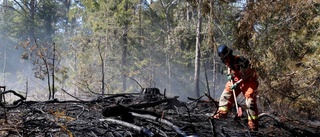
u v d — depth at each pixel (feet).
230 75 17.28
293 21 17.75
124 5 71.51
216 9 18.83
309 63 22.09
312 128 19.17
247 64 16.58
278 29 17.71
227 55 16.89
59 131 13.35
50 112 15.34
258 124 17.49
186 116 17.29
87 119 15.43
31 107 17.74
